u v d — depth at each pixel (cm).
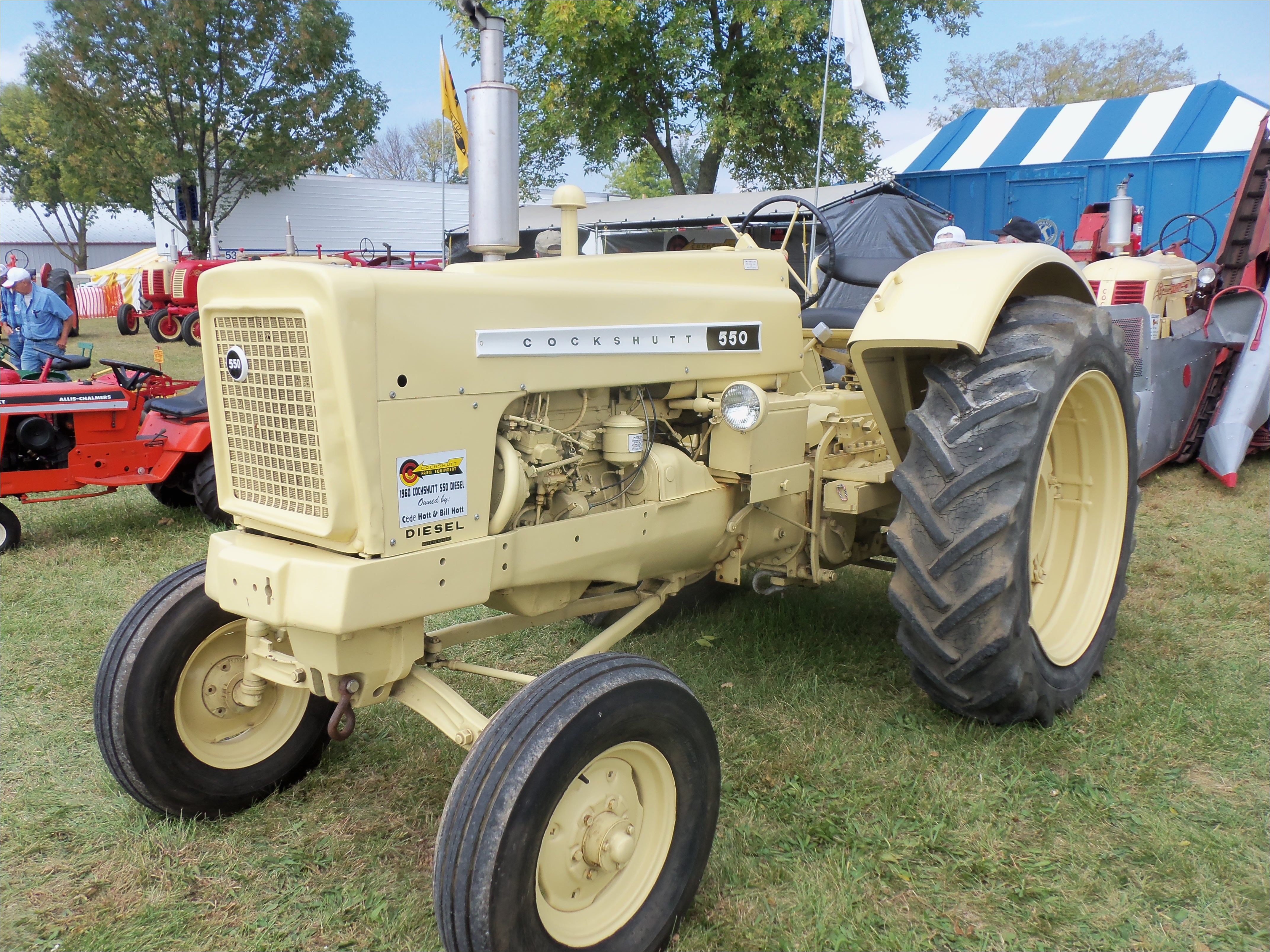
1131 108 1200
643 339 234
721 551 276
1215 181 1066
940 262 262
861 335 254
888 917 203
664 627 373
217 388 209
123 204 2744
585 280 228
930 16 1441
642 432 237
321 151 2473
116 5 2239
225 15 2280
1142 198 1119
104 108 2317
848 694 306
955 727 278
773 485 264
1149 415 525
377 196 2880
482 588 200
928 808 240
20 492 482
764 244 933
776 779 256
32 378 566
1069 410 298
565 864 182
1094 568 310
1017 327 260
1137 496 321
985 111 1338
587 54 1402
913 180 1298
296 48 2359
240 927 206
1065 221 1180
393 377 182
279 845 236
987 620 244
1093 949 193
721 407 245
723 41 1469
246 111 2377
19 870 225
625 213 1163
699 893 213
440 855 169
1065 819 234
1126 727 275
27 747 284
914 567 249
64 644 360
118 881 221
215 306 199
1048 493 313
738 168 1642
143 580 439
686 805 201
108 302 2498
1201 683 301
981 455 240
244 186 2520
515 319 204
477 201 229
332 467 180
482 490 201
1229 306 624
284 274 181
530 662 345
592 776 187
